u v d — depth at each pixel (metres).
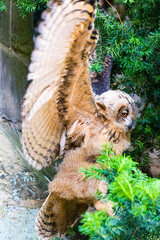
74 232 3.96
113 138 3.16
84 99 3.04
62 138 3.20
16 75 5.24
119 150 3.21
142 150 4.47
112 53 3.82
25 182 4.11
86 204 3.42
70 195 3.20
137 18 4.54
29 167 4.36
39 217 3.44
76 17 2.54
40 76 2.73
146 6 4.43
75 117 3.13
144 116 4.43
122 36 3.89
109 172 2.11
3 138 4.53
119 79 4.73
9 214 3.68
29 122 2.93
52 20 2.53
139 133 4.54
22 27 5.14
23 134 2.96
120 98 3.16
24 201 3.90
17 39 5.18
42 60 2.65
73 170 3.16
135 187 1.88
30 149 3.09
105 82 3.89
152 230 1.93
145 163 4.53
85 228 1.82
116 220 1.95
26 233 3.56
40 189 4.14
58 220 3.45
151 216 1.94
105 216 1.93
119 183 1.88
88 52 2.80
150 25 4.48
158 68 4.32
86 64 2.78
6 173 4.09
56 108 3.03
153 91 4.45
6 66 5.09
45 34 2.56
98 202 3.05
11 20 5.06
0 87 5.02
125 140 3.24
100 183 3.06
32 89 2.77
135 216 1.84
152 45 3.86
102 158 2.21
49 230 3.51
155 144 4.61
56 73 2.78
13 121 5.12
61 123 3.14
